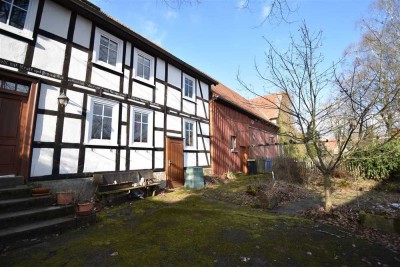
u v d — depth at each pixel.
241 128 17.05
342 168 11.30
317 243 4.25
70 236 4.53
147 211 6.36
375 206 6.86
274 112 23.98
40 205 5.15
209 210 6.31
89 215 5.22
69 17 6.93
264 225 5.21
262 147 19.97
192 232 4.76
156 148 9.45
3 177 5.22
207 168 12.60
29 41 5.97
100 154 7.32
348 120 6.01
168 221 5.44
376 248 4.09
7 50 5.57
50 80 6.30
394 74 9.43
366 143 7.16
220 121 14.41
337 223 5.38
